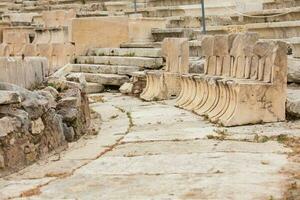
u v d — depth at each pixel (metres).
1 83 7.65
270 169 6.44
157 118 10.91
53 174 6.82
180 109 12.05
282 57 9.46
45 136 7.88
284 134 8.40
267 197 5.35
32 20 27.48
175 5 26.12
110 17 19.45
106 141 8.84
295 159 6.88
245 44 10.48
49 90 9.35
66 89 9.96
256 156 7.14
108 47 19.44
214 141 8.25
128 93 15.42
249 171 6.39
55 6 30.11
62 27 20.70
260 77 9.88
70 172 6.88
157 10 24.92
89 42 19.39
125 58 17.00
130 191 5.85
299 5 19.95
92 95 15.81
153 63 16.17
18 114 7.21
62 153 8.10
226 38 11.30
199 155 7.37
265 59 9.78
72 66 18.30
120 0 30.00
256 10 21.30
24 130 7.27
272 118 9.53
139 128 9.91
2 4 32.31
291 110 9.55
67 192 5.97
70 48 19.08
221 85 10.23
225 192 5.58
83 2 31.11
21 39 22.02
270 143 7.91
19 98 7.20
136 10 25.50
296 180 5.92
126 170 6.82
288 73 12.21
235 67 10.86
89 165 7.21
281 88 9.53
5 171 6.84
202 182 6.02
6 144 6.87
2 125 6.81
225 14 22.14
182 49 13.65
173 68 14.12
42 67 10.61
